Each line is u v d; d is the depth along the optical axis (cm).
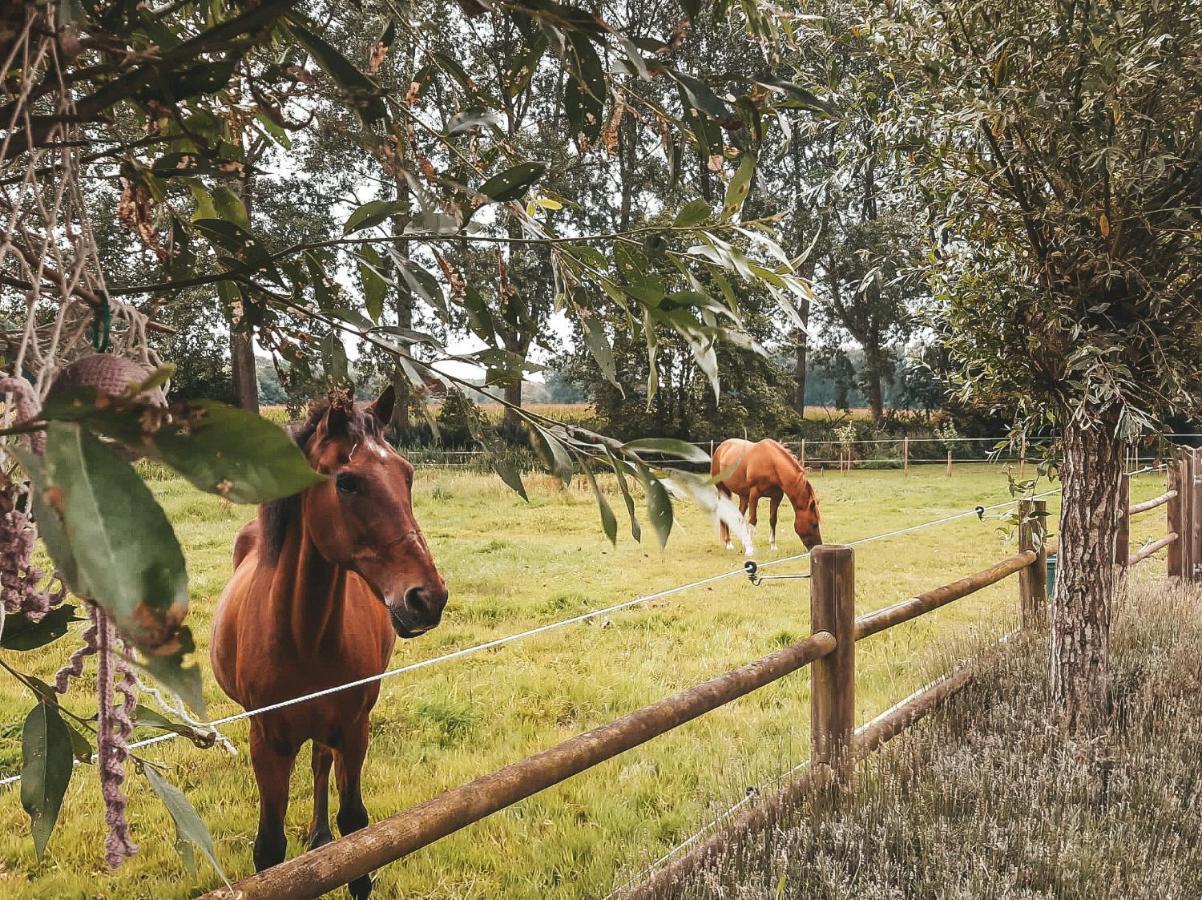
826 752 284
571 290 87
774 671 250
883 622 308
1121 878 238
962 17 296
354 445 218
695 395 2481
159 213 93
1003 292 327
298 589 233
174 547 33
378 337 85
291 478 34
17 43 48
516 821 337
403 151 84
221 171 74
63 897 288
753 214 2394
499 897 286
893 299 2864
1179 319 318
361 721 262
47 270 71
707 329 73
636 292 75
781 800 265
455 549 1002
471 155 91
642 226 80
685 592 784
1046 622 450
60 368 64
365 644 258
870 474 2109
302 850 316
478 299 91
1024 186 324
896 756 297
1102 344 304
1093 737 329
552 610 716
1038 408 350
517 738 429
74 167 67
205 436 34
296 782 375
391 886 294
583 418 2533
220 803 355
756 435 2516
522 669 540
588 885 288
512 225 94
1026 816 270
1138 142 294
